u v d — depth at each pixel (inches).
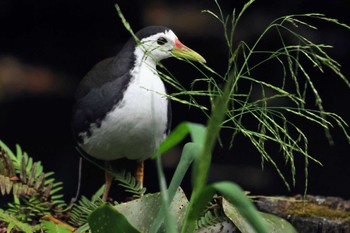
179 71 554.6
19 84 555.5
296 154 544.7
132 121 287.0
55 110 559.8
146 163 522.0
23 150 548.4
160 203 185.5
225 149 546.6
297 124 552.1
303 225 221.9
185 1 549.0
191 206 149.6
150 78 286.8
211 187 140.3
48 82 562.6
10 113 551.8
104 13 570.3
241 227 182.2
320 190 536.1
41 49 579.2
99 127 292.2
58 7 573.0
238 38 534.3
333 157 548.1
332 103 565.3
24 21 577.6
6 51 577.6
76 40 580.1
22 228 193.0
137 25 563.2
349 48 547.5
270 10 536.7
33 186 217.6
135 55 289.9
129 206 184.9
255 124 548.4
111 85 289.1
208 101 567.5
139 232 163.6
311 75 560.7
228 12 539.8
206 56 546.9
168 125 297.1
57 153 546.0
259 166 541.3
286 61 540.4
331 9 537.6
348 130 557.9
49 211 217.5
